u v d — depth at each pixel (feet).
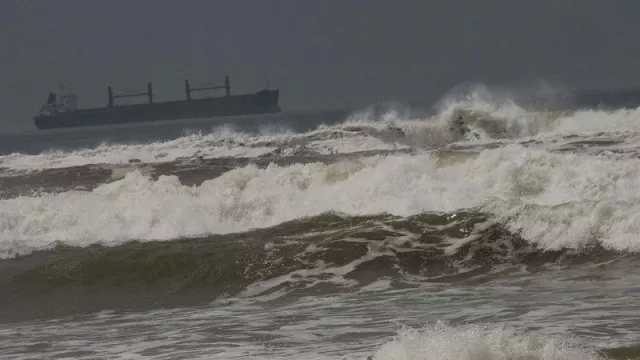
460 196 174.70
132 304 139.74
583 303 111.75
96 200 209.97
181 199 200.13
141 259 157.89
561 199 168.96
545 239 145.48
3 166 336.70
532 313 107.76
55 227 194.39
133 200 204.74
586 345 86.53
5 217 198.80
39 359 104.42
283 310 125.08
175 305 136.87
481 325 102.53
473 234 150.92
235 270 148.87
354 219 167.43
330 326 110.52
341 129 344.28
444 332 78.59
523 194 174.40
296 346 100.53
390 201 178.60
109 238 184.03
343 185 195.21
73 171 310.04
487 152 193.16
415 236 153.89
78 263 159.43
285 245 157.17
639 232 140.77
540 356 73.00
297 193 195.11
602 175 171.22
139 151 349.82
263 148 335.26
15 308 143.54
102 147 367.86
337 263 147.23
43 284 153.99
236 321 119.34
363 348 96.27
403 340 77.82
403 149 315.78
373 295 130.00
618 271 130.41
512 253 143.84
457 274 138.51
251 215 187.11
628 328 95.09
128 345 108.78
